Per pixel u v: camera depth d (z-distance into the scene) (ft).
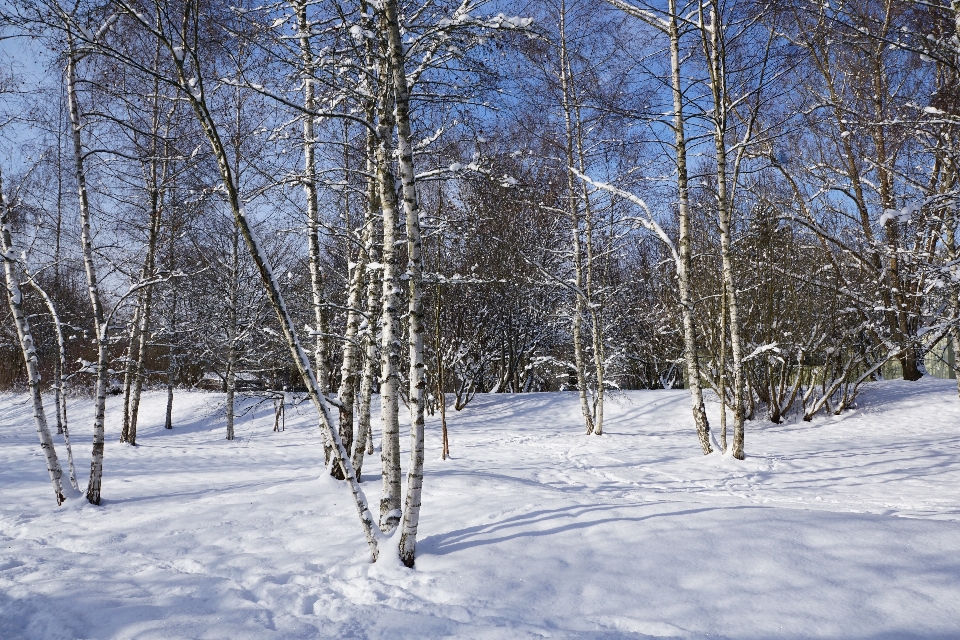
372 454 43.62
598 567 15.93
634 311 90.02
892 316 62.90
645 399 72.33
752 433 54.60
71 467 28.17
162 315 75.00
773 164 44.62
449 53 23.95
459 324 74.28
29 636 14.03
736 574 15.01
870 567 14.89
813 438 49.70
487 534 18.78
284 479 32.53
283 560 18.20
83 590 16.26
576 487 31.22
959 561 15.06
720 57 36.68
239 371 76.79
